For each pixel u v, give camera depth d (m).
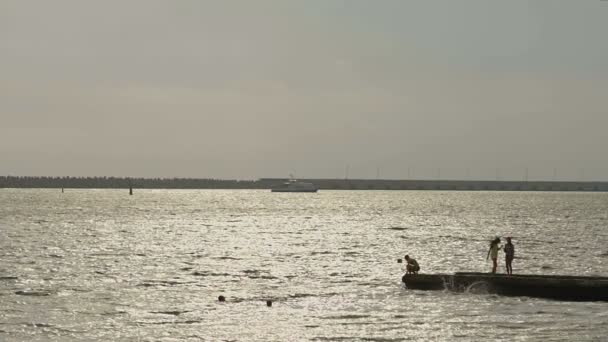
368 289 75.00
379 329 56.59
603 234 153.88
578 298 66.44
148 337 54.12
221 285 78.62
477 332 55.59
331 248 122.19
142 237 143.38
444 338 53.91
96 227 172.38
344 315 61.66
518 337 54.09
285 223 195.12
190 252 114.25
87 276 85.00
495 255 73.94
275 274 87.81
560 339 53.56
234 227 177.25
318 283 79.94
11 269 91.00
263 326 57.56
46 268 92.38
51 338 53.84
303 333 55.34
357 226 183.12
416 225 187.25
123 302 67.62
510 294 69.25
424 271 92.50
